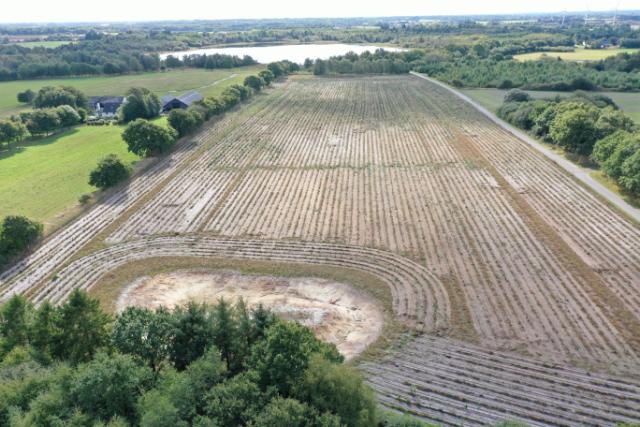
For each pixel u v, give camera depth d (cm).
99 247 4600
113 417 2183
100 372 2302
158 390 2288
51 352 2700
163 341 2650
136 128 7131
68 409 2236
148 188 6103
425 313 3569
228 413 2170
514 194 5612
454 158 6975
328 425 2080
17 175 6650
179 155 7444
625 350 3152
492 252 4378
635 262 4156
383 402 2788
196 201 5678
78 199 5659
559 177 6084
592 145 6525
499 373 2998
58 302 3778
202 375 2352
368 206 5434
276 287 3922
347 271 4109
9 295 3881
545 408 2741
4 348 2791
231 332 2667
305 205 5509
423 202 5491
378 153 7362
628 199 5341
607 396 2809
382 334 3362
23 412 2245
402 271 4112
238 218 5203
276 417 2089
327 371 2269
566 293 3756
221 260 4328
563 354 3134
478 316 3519
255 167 6850
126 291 3878
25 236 4497
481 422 2656
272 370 2342
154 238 4778
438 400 2811
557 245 4453
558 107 7606
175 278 4069
